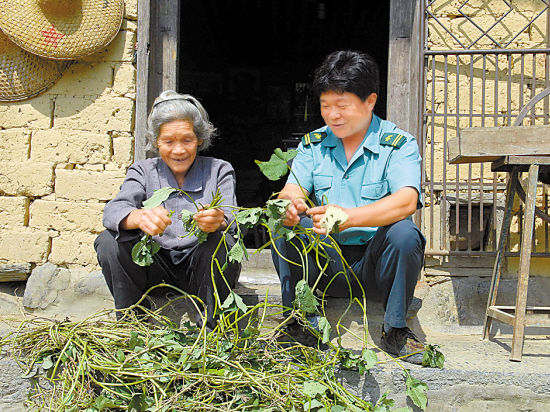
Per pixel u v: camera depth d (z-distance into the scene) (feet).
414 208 6.68
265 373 6.06
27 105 9.37
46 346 6.44
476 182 9.52
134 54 9.45
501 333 8.74
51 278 9.12
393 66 9.91
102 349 6.41
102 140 9.34
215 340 6.30
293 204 6.47
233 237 6.97
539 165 7.22
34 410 6.43
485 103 9.67
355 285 7.38
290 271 7.01
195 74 30.27
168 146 7.21
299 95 30.07
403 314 6.73
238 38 28.91
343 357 6.50
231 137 29.89
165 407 5.56
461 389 6.52
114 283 7.06
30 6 8.75
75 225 9.29
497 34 9.71
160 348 6.31
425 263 9.31
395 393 6.53
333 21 26.66
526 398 6.47
